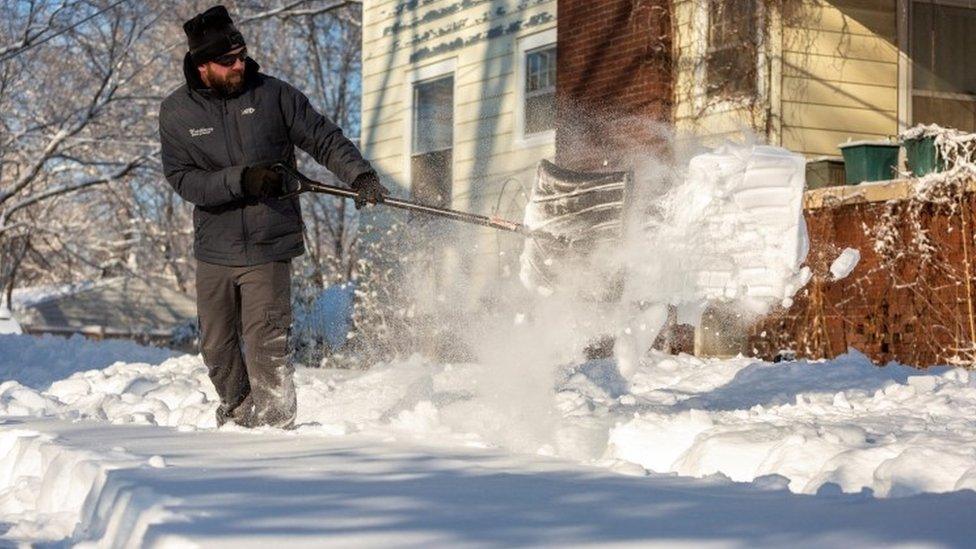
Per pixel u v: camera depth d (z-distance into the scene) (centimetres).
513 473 434
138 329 4322
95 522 392
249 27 3183
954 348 1095
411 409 700
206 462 454
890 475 446
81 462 455
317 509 349
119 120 2817
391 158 1897
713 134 1309
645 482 418
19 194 3144
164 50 2733
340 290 1884
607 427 657
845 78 1309
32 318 4466
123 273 4316
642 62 1362
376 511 346
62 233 3656
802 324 1201
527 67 1627
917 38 1345
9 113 2748
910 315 1128
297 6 3300
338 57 3631
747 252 638
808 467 512
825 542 307
